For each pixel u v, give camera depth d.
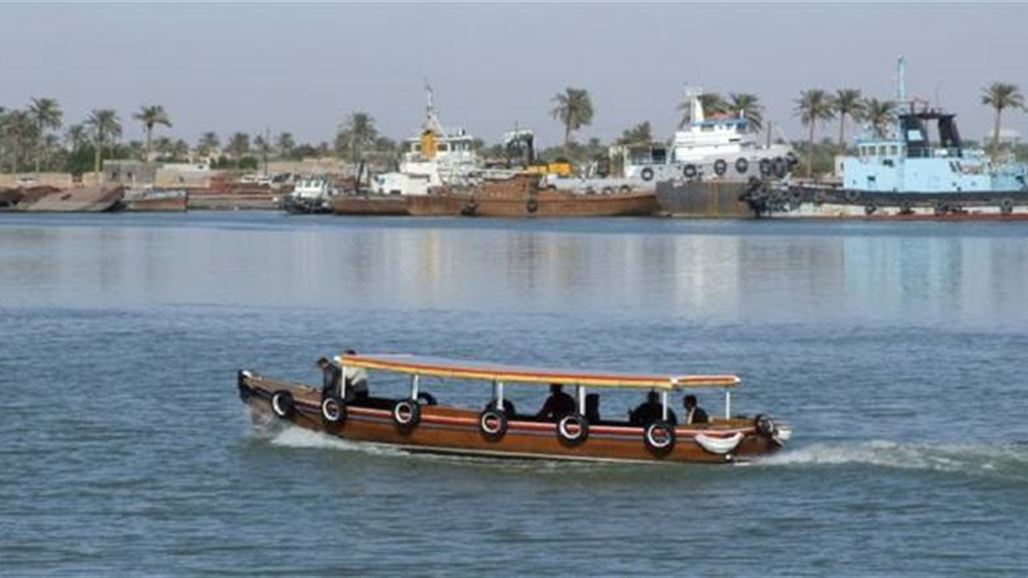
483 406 75.81
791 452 62.69
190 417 73.19
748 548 51.19
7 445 66.38
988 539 52.09
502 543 51.75
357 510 55.56
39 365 91.81
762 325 121.38
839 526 53.56
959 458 62.34
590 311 132.75
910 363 96.69
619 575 48.44
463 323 122.06
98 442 67.06
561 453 60.97
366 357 65.06
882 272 177.12
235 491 58.09
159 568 48.84
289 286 156.88
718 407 78.94
